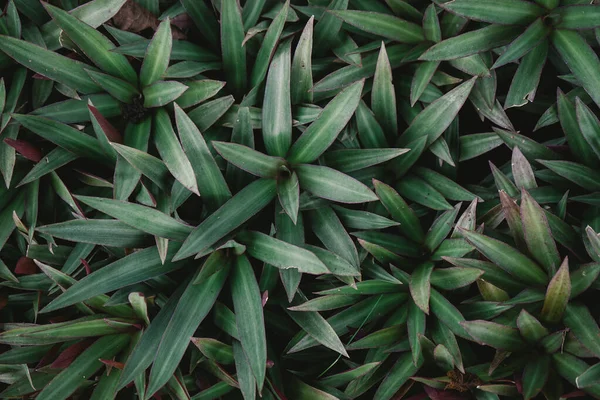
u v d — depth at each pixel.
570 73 1.30
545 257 1.20
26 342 1.26
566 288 1.16
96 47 1.27
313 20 1.30
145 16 1.36
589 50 1.22
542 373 1.19
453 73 1.31
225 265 1.25
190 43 1.33
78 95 1.31
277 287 1.30
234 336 1.25
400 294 1.28
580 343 1.18
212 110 1.27
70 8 1.34
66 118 1.28
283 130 1.24
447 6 1.22
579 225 1.27
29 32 1.33
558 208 1.25
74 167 1.31
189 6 1.33
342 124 1.22
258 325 1.21
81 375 1.26
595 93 1.21
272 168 1.24
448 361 1.23
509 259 1.21
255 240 1.24
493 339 1.19
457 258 1.22
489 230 1.27
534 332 1.19
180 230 1.23
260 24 1.30
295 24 1.33
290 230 1.25
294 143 1.24
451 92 1.24
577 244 1.24
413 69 1.32
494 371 1.22
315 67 1.32
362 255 1.28
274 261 1.22
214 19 1.34
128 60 1.31
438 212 1.30
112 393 1.26
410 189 1.29
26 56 1.27
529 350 1.21
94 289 1.22
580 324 1.18
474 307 1.24
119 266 1.23
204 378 1.29
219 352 1.26
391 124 1.29
